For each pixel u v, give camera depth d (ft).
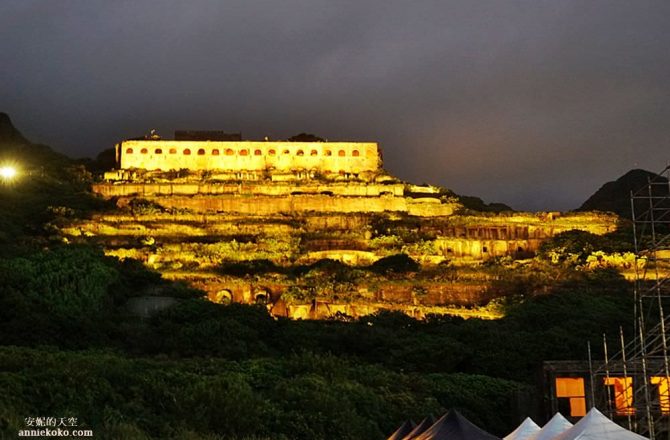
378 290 498.69
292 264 549.95
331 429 286.25
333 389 316.60
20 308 385.50
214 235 580.71
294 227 593.42
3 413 235.81
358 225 606.55
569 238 580.71
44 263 432.25
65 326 385.09
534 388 343.05
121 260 503.61
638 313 445.78
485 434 216.33
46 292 409.69
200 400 277.44
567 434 205.16
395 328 436.35
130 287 469.16
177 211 600.80
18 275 413.18
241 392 286.05
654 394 321.11
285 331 414.41
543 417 331.57
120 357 339.16
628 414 303.07
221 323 401.49
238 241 574.56
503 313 470.39
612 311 453.58
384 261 540.52
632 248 555.69
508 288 509.35
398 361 389.80
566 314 447.83
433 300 501.97
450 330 424.87
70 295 412.57
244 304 439.22
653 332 327.67
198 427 265.13
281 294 493.36
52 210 582.76
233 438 262.47
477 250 585.22
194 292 473.67
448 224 604.90
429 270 540.52
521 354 397.80
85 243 541.34
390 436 278.67
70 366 281.54
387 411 315.17
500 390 353.10
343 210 627.05
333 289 492.54
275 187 633.20
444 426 218.18
